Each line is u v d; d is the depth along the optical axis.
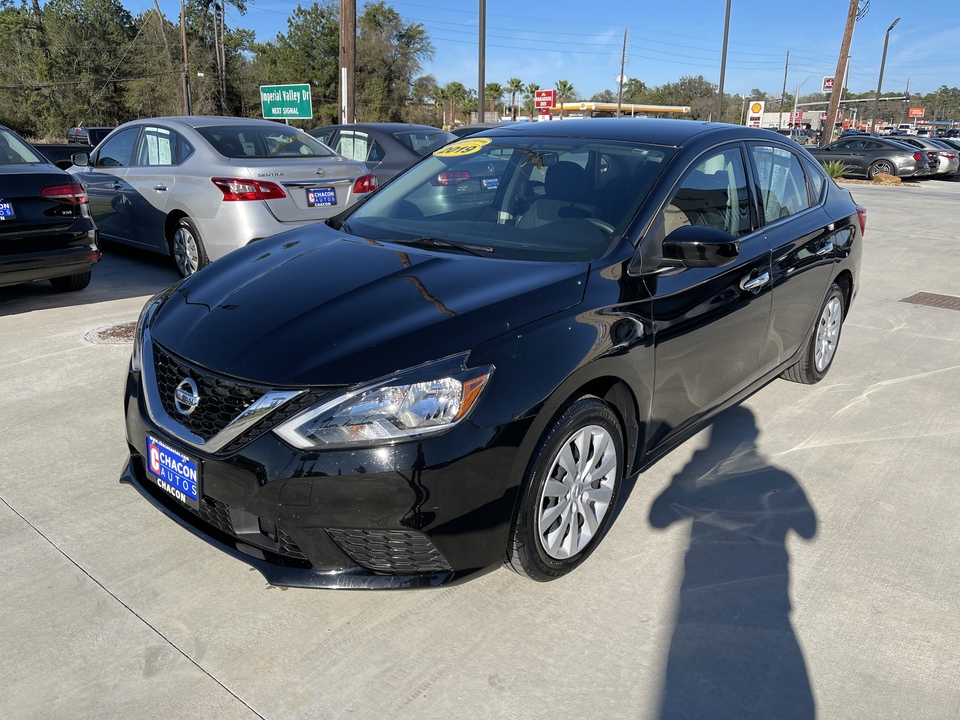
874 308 7.12
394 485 2.21
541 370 2.43
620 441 2.88
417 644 2.45
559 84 75.19
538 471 2.49
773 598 2.73
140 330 2.85
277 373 2.30
